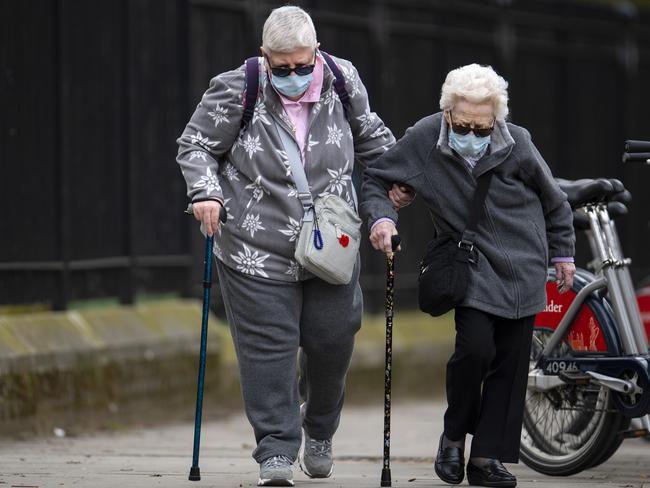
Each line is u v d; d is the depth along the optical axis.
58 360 24.28
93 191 27.09
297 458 15.87
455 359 14.72
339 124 14.74
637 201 41.91
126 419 26.11
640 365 16.22
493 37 37.72
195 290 30.11
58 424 24.19
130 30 28.00
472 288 14.57
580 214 17.34
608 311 16.92
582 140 40.19
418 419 29.48
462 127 14.23
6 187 24.58
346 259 14.42
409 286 36.03
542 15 39.00
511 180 14.69
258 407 14.71
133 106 28.19
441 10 36.31
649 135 42.41
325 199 14.51
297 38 14.02
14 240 24.80
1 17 24.52
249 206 14.59
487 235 14.64
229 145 14.73
